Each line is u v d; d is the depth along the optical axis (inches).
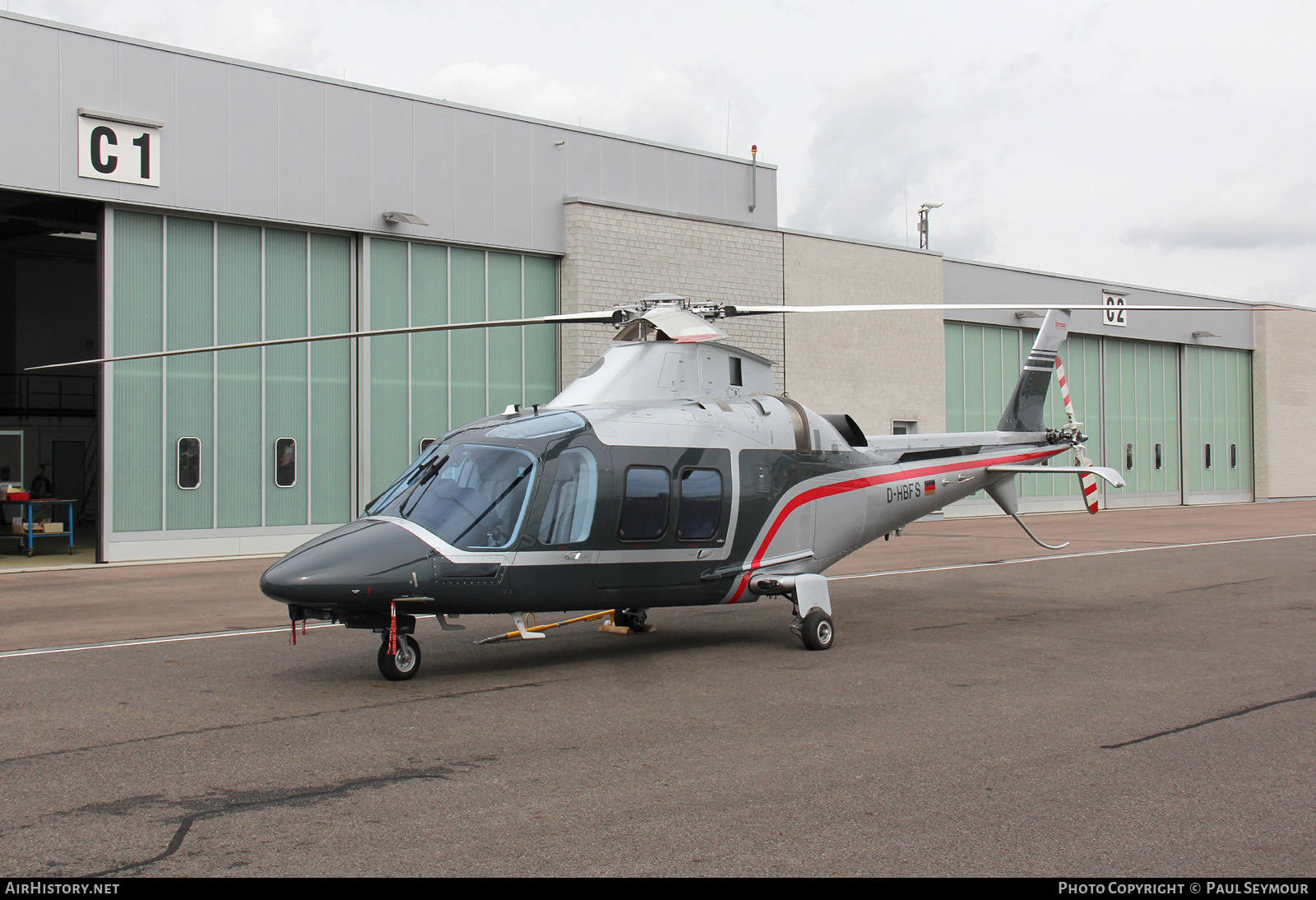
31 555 775.7
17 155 668.1
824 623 396.8
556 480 346.6
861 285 1125.1
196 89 732.7
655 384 397.7
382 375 817.5
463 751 253.0
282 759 245.8
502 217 868.0
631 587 364.2
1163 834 197.3
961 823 203.0
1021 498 1331.2
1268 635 433.1
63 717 287.6
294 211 771.4
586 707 300.5
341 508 808.3
